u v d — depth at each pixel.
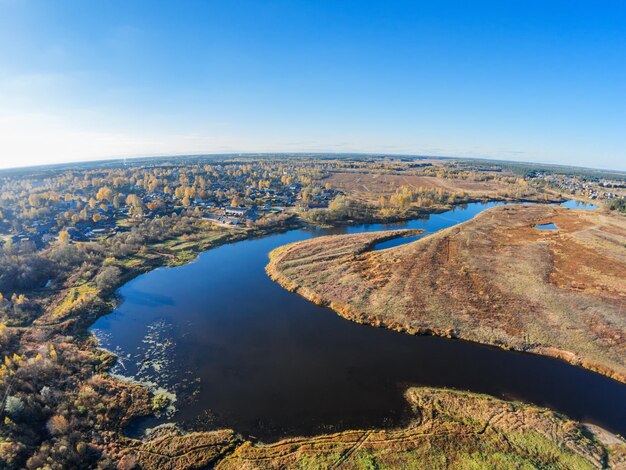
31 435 33.28
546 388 43.28
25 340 51.22
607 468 31.44
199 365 48.16
